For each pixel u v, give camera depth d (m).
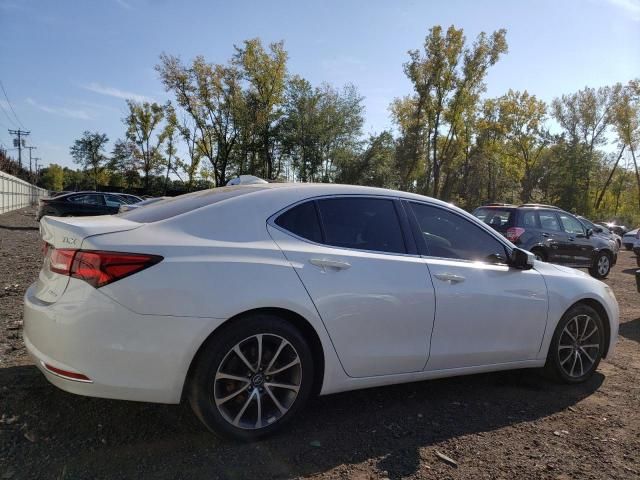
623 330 6.64
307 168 46.78
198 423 3.30
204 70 44.44
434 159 41.28
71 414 3.31
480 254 4.12
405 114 43.47
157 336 2.79
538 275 4.29
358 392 4.07
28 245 14.25
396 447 3.17
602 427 3.61
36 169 102.19
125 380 2.76
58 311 2.80
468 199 52.50
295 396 3.17
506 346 4.06
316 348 3.28
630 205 60.28
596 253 12.14
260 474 2.77
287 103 46.72
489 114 50.72
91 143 90.56
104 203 22.28
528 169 52.72
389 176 45.53
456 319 3.76
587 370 4.54
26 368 4.07
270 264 3.09
